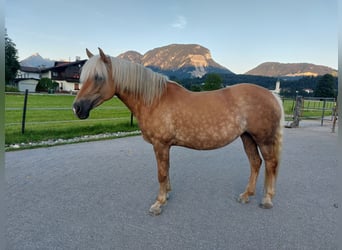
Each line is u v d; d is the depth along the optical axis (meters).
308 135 7.55
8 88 27.61
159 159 2.42
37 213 2.35
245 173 3.73
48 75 47.47
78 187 3.01
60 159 4.18
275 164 2.53
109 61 2.29
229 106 2.33
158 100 2.31
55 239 1.96
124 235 2.04
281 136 2.51
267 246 1.94
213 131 2.30
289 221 2.33
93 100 2.26
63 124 7.76
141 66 2.34
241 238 2.04
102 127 7.43
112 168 3.78
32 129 6.45
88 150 4.87
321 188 3.17
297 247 1.94
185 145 2.43
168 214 2.41
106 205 2.56
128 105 2.46
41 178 3.27
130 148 5.14
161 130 2.31
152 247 1.89
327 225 2.27
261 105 2.37
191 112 2.28
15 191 2.83
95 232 2.07
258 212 2.49
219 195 2.89
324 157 4.81
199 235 2.06
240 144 5.96
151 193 2.88
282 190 3.09
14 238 1.96
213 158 4.57
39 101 16.86
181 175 3.59
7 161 3.96
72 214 2.35
